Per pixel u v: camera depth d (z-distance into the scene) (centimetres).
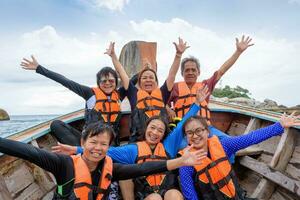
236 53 388
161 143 302
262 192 351
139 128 353
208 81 402
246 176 405
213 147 273
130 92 391
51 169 199
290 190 320
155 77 381
